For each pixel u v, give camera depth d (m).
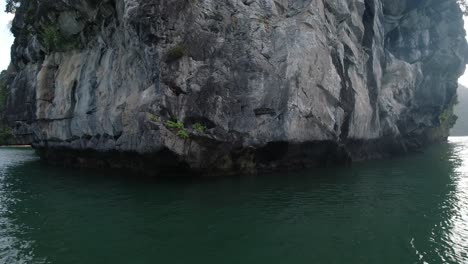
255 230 14.59
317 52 27.92
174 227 14.98
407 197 19.92
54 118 35.06
